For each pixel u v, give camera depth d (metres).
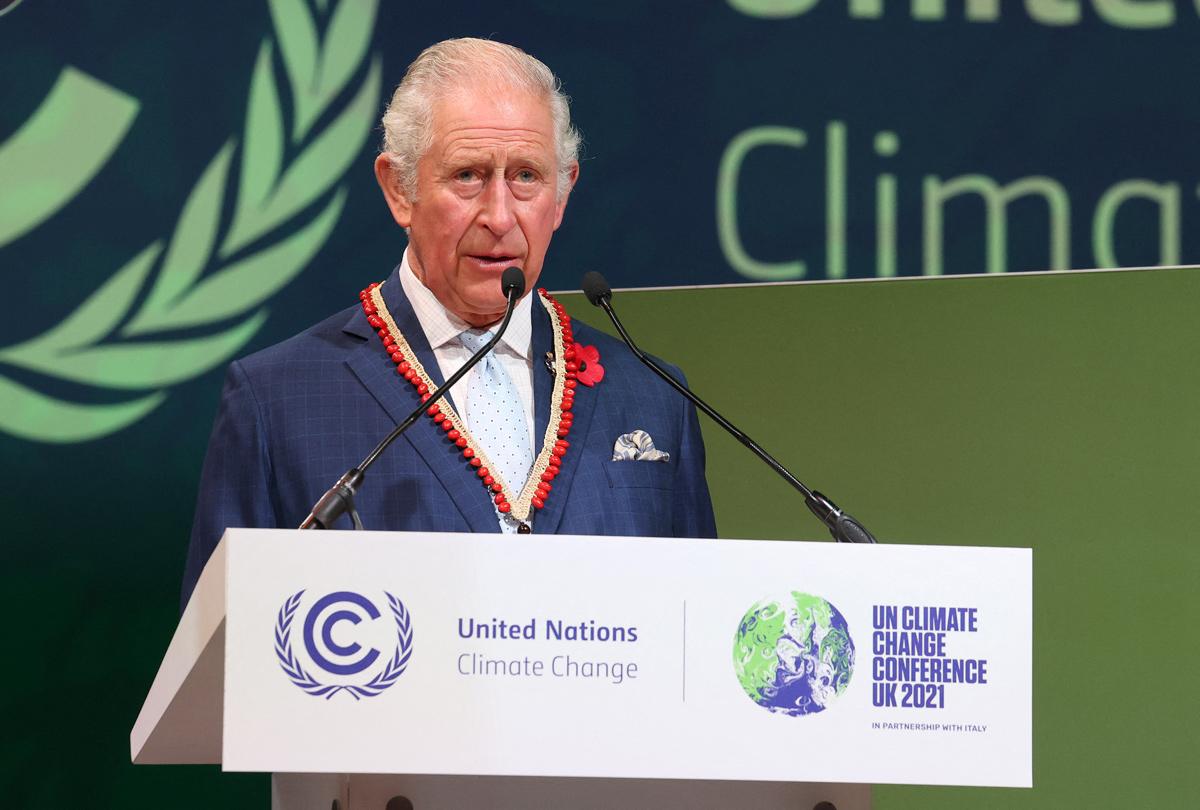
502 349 8.06
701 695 5.12
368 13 13.19
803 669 5.16
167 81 12.77
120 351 12.48
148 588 12.39
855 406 11.44
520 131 7.62
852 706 5.17
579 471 7.77
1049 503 11.09
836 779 5.13
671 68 13.70
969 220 13.66
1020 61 13.79
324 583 5.04
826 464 11.41
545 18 13.60
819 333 11.59
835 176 13.66
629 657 5.11
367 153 13.05
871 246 13.62
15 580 12.21
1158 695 10.83
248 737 4.96
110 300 12.50
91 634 12.29
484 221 7.55
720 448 11.56
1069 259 13.67
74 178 12.54
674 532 8.15
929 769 5.18
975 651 5.25
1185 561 10.88
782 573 5.20
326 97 13.02
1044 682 10.93
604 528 7.66
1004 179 13.71
